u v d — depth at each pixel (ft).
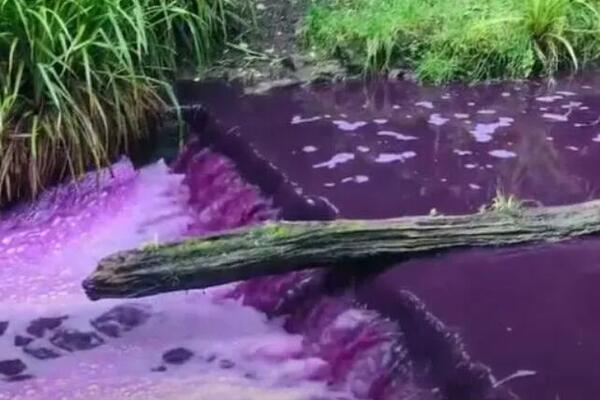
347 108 16.65
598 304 10.25
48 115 15.42
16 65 15.40
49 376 11.84
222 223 14.30
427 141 15.02
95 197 15.44
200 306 12.66
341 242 11.34
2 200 15.11
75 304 13.10
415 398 9.82
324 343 11.23
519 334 9.77
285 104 16.84
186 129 16.69
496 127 15.70
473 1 19.29
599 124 15.88
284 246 11.29
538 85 17.98
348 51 18.47
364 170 13.80
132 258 11.18
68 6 15.85
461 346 9.62
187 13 17.46
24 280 13.79
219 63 18.35
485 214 11.71
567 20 18.98
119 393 11.46
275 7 19.62
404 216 12.19
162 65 17.58
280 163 14.08
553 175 13.66
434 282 10.78
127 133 16.10
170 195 15.74
